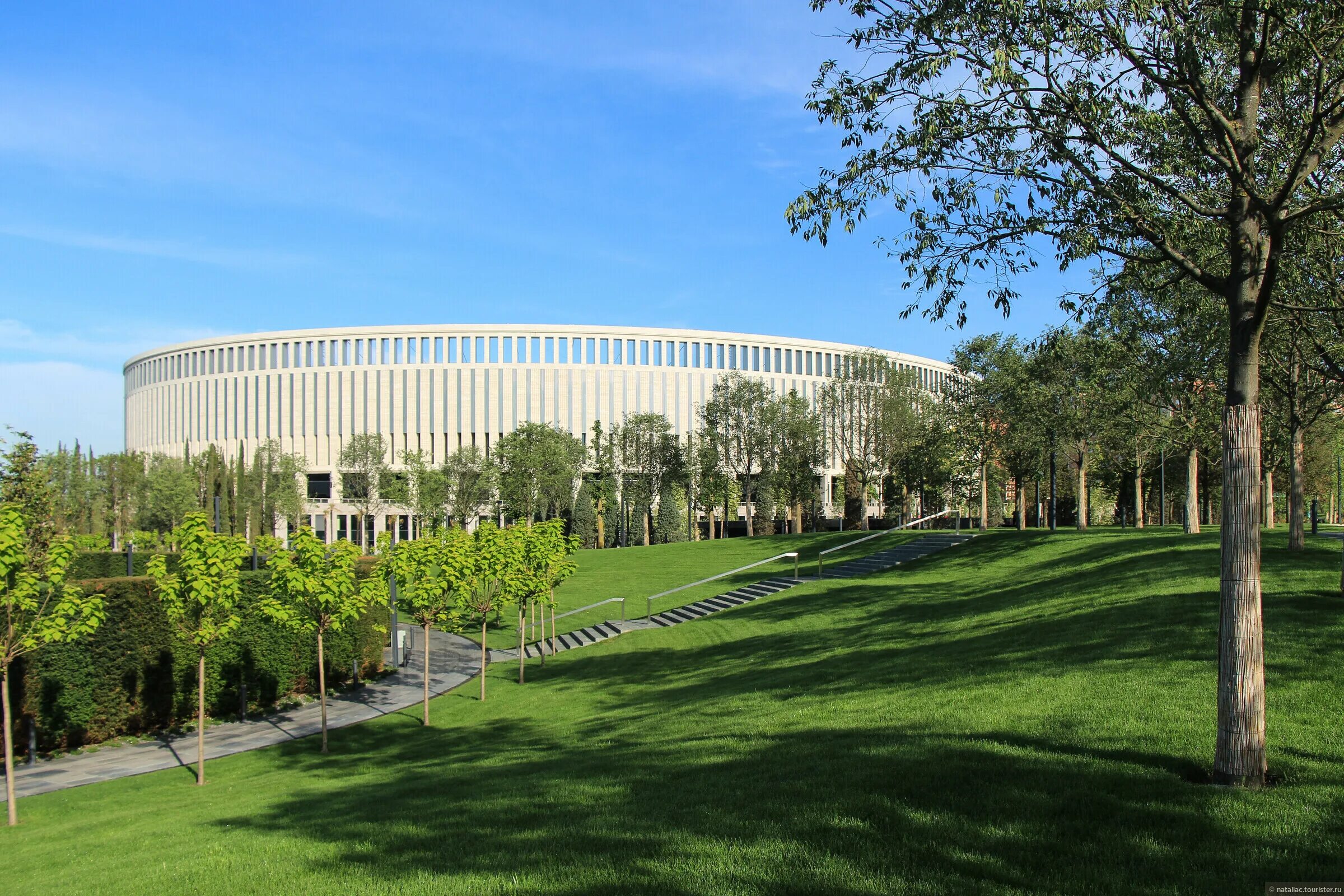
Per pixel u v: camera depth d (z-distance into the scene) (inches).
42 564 598.2
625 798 360.2
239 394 3548.2
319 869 307.7
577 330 3383.4
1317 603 576.1
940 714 438.3
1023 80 359.9
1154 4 345.7
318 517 3316.9
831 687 601.9
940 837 265.9
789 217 412.5
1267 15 325.7
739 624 1141.1
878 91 392.8
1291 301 570.9
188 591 636.1
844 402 2436.0
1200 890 221.3
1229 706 302.4
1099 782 303.1
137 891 308.0
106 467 2541.8
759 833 284.7
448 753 669.3
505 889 257.6
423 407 3356.3
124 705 788.6
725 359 3521.2
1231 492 314.0
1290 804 273.7
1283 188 323.3
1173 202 429.7
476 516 2689.5
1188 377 1058.1
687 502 2896.2
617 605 1598.2
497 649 1305.4
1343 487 2379.4
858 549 1749.5
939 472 2199.8
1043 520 2960.1
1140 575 804.6
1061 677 483.2
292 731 820.6
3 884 374.0
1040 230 391.2
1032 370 1489.9
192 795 601.0
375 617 1107.3
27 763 711.1
